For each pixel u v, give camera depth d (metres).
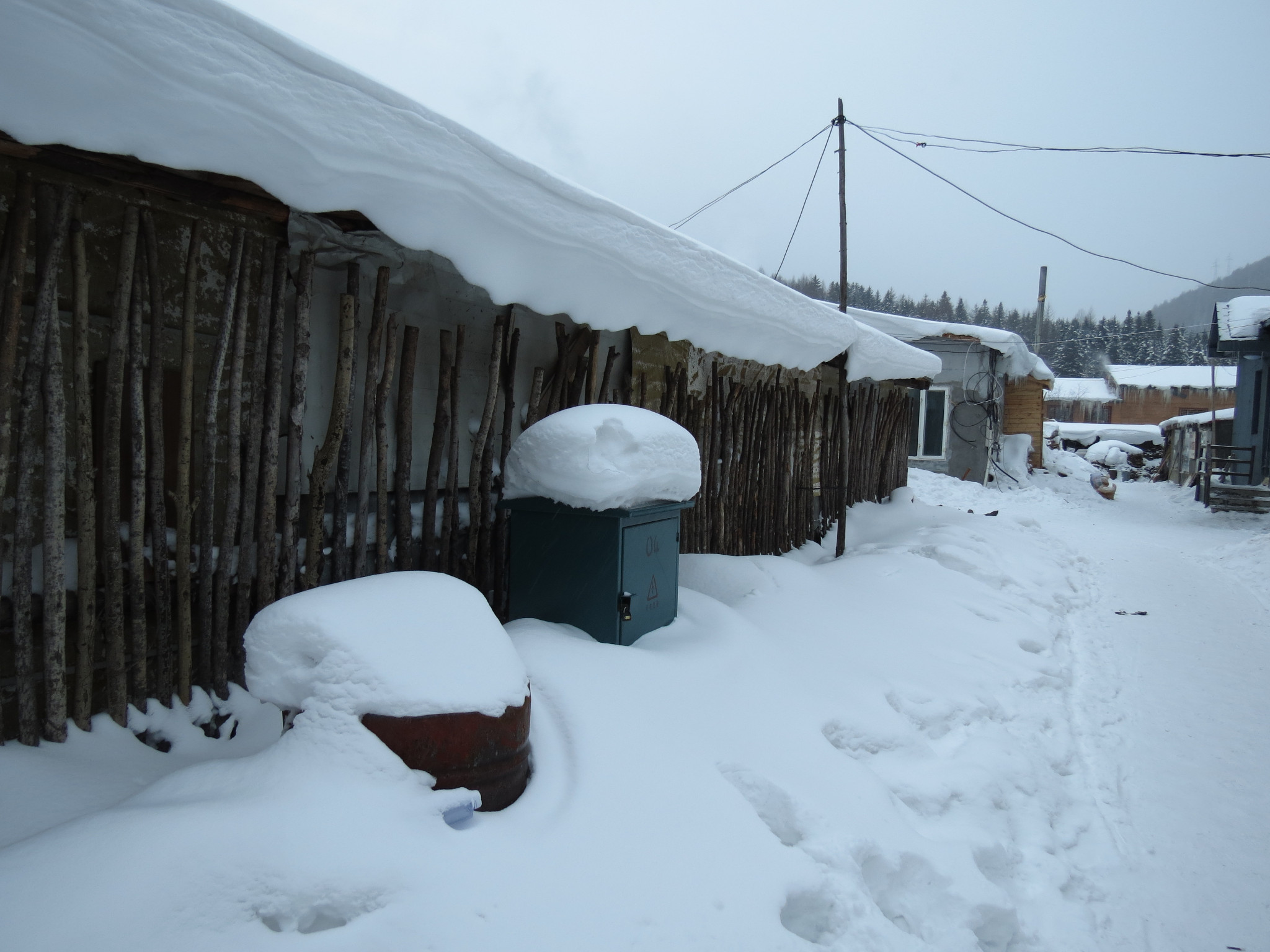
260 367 2.97
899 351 8.08
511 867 1.93
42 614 2.48
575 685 2.85
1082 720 4.58
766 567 5.53
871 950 2.17
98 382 2.64
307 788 1.93
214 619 2.87
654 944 1.84
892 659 4.63
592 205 3.33
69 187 2.38
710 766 2.70
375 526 3.59
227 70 1.98
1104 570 9.60
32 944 1.43
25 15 1.64
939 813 3.10
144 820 1.73
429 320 3.97
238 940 1.56
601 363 5.20
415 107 2.47
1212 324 16.75
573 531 3.57
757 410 6.99
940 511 10.51
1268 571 9.25
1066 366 77.38
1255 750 4.24
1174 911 2.80
